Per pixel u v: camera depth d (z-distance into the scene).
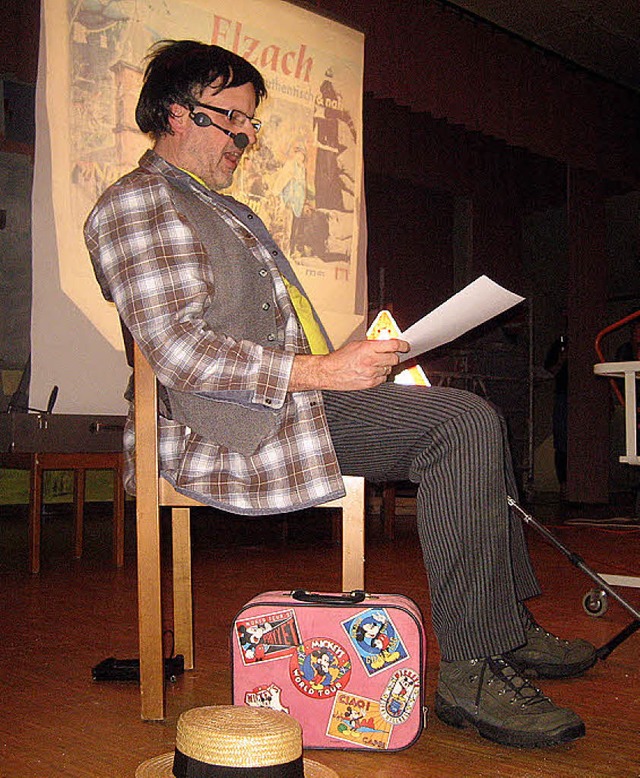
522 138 6.02
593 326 7.21
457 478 1.38
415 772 1.24
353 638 1.34
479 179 8.01
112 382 3.77
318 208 4.62
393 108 7.12
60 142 3.61
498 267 8.23
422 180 7.58
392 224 8.31
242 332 1.46
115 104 3.78
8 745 1.34
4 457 3.47
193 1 4.02
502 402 6.64
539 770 1.24
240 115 1.59
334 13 4.65
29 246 4.74
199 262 1.41
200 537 4.54
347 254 4.77
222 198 1.58
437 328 1.35
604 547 4.15
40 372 3.55
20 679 1.75
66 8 3.62
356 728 1.33
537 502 7.52
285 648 1.35
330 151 4.66
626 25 5.86
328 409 1.50
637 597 2.75
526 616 1.78
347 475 1.59
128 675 1.73
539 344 9.73
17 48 4.13
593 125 6.60
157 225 1.41
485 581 1.38
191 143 1.58
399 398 1.47
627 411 2.42
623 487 8.94
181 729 1.04
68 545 4.26
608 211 9.62
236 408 1.42
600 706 1.57
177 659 1.78
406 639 1.33
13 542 4.37
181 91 1.56
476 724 1.38
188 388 1.37
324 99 4.61
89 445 3.37
